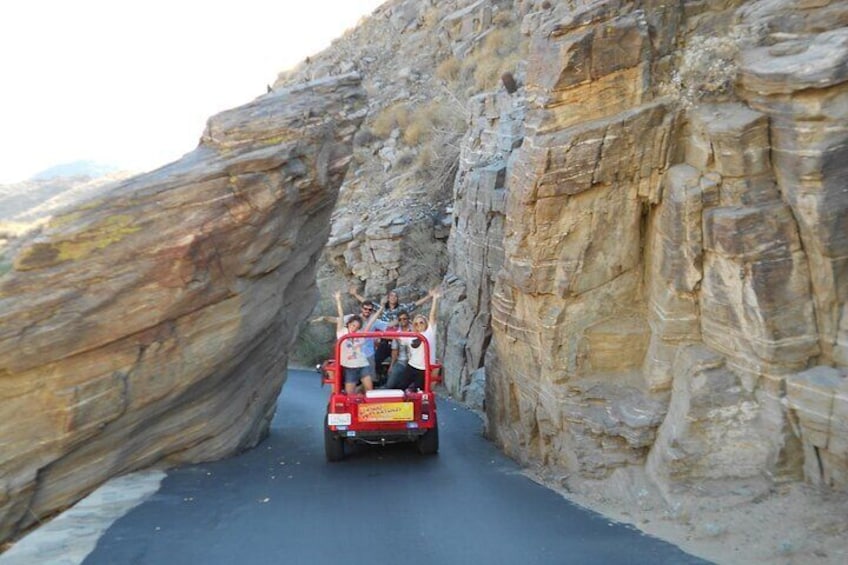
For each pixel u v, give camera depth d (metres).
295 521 9.50
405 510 9.88
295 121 13.41
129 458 12.46
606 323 11.39
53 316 10.94
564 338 11.45
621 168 10.97
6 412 10.72
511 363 13.59
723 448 9.25
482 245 23.39
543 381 12.03
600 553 7.80
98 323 11.24
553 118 11.31
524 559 7.72
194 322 12.32
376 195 38.03
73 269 11.23
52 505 11.37
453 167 34.47
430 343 14.45
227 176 12.48
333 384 13.96
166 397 12.26
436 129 38.50
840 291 8.66
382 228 33.00
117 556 8.20
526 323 12.60
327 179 14.20
